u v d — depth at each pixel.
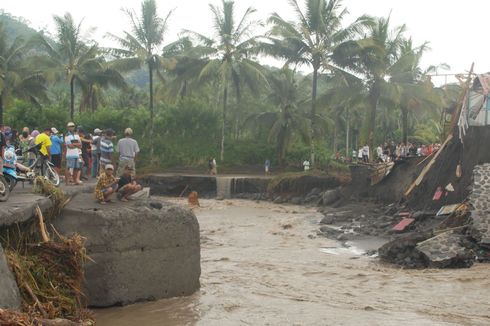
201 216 27.36
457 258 14.55
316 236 20.75
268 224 24.34
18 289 7.68
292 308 10.09
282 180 36.72
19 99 45.12
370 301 10.84
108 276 9.60
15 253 8.35
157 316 9.26
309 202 34.59
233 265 14.62
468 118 21.61
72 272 8.94
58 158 15.59
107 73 45.16
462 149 21.52
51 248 8.85
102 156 15.82
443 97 36.75
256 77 41.91
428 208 22.80
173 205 10.90
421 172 24.08
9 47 45.84
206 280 12.45
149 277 10.17
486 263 15.04
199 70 44.47
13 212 8.35
